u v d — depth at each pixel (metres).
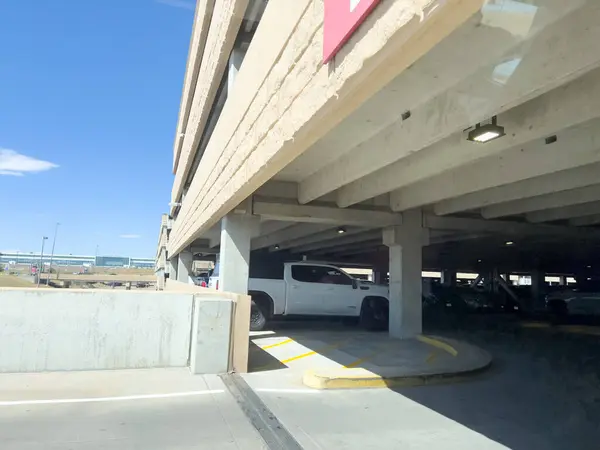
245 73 8.48
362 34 3.74
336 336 13.48
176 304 8.66
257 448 4.84
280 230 17.52
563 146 7.24
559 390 7.64
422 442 5.12
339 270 15.75
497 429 5.61
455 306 23.88
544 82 4.44
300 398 6.81
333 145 8.07
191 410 6.08
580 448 5.01
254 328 14.61
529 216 13.98
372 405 6.54
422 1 2.95
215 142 12.16
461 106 5.67
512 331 16.84
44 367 7.96
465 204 11.84
